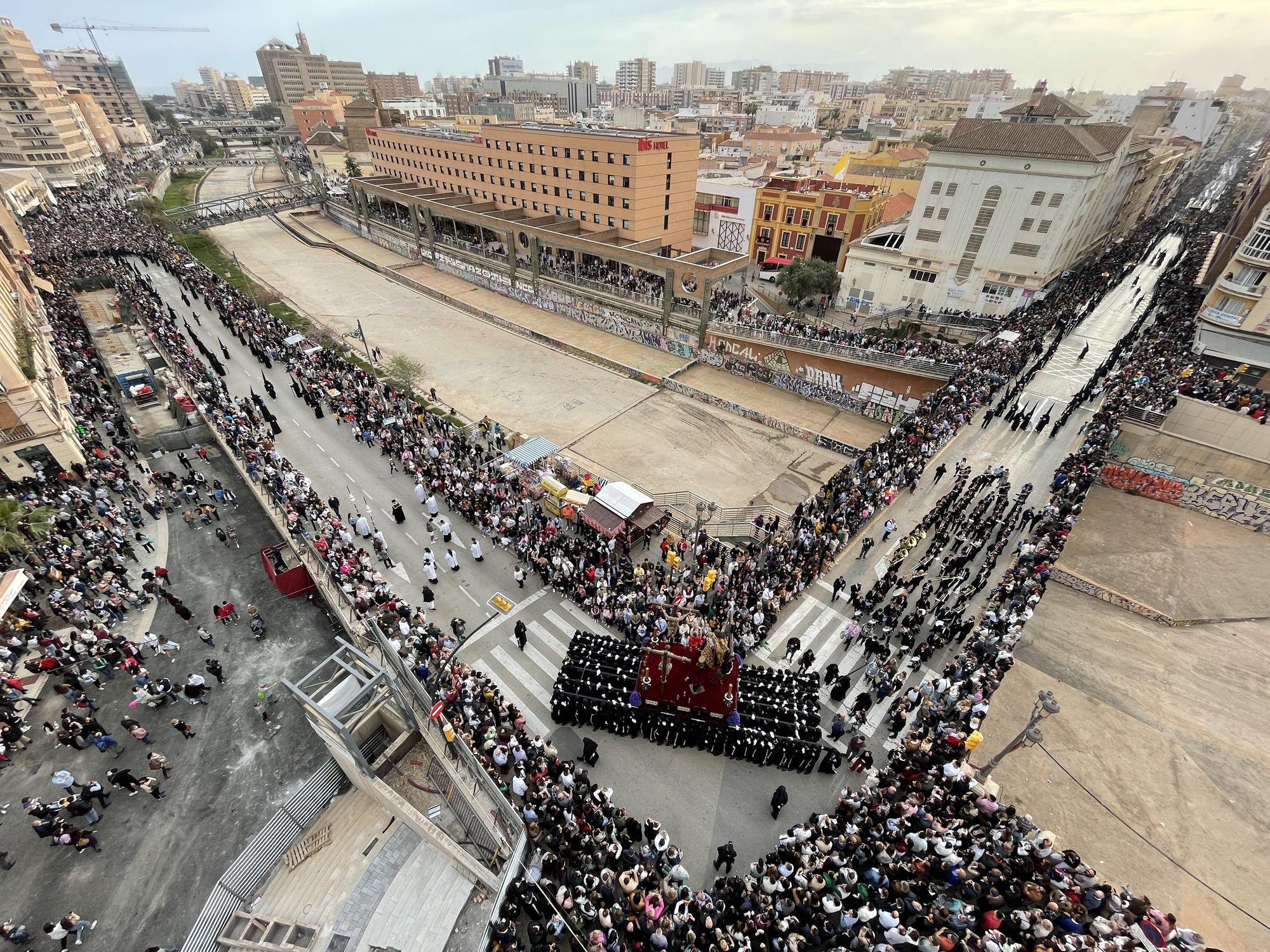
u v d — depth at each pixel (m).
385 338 53.53
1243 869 16.11
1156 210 94.88
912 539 25.52
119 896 15.66
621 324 54.19
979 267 52.31
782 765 18.20
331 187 107.69
